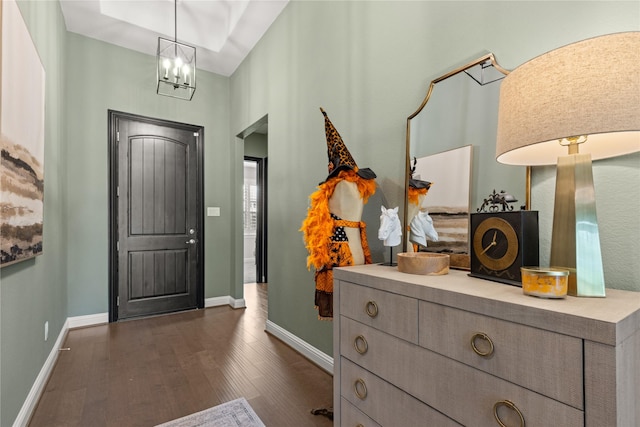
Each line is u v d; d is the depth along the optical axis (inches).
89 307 128.3
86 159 128.5
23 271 64.9
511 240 39.6
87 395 75.5
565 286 31.7
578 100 30.6
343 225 63.7
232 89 160.7
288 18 110.6
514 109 36.1
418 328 39.5
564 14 43.8
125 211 136.6
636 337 27.1
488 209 51.4
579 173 34.1
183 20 132.6
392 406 42.8
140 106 140.9
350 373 50.4
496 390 31.5
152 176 143.3
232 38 130.9
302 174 102.7
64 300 117.0
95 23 121.5
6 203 51.8
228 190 163.6
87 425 64.5
